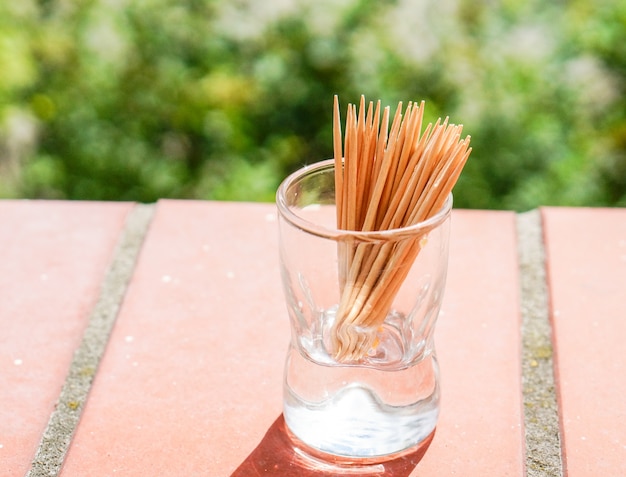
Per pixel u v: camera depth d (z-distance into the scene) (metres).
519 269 0.46
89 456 0.37
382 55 1.00
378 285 0.35
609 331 0.42
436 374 0.38
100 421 0.38
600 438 0.38
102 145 1.02
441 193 0.34
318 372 0.36
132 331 0.42
